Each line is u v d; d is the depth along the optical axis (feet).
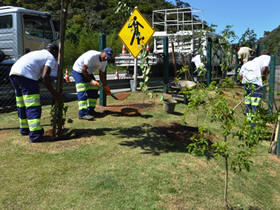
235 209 7.59
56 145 11.02
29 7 130.31
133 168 9.14
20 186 7.68
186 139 12.68
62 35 11.36
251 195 8.64
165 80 24.07
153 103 20.58
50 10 127.65
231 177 9.56
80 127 13.80
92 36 77.15
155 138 12.53
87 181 8.09
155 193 7.69
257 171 10.56
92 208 6.81
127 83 26.73
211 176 9.29
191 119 16.52
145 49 11.52
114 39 75.41
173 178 8.67
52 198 7.17
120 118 15.96
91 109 16.03
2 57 19.17
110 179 8.27
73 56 67.00
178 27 37.78
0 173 8.43
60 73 11.71
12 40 22.49
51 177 8.28
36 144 11.11
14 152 10.19
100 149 10.78
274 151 12.70
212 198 7.91
